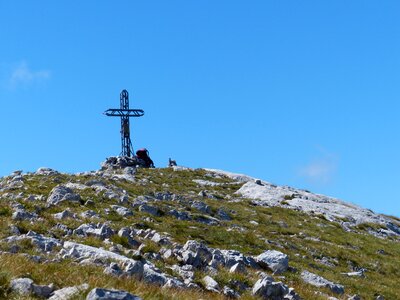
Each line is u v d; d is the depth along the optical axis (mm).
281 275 30281
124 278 17188
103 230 27109
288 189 75625
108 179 52125
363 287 34906
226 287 22672
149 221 36656
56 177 49000
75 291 14008
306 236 47250
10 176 49781
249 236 39344
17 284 14516
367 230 60531
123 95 93250
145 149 87188
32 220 27359
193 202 46719
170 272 22906
